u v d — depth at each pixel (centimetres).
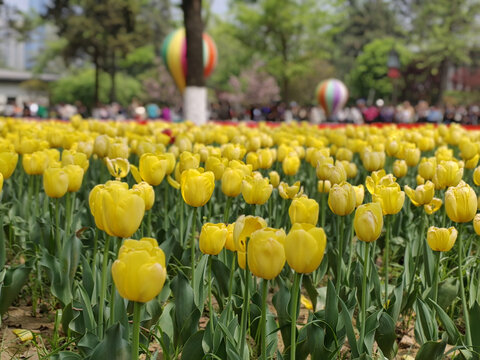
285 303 285
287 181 560
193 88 1603
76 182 341
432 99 7862
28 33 6606
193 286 291
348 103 8500
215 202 574
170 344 280
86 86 7450
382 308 301
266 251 197
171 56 2369
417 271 384
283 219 445
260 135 614
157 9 9088
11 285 330
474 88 7781
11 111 4359
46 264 338
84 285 309
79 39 5584
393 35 9406
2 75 7112
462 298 288
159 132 674
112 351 218
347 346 324
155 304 314
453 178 342
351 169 453
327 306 265
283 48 5019
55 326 308
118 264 181
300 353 267
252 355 294
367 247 259
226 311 268
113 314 249
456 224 422
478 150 530
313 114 3319
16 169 602
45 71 9781
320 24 4959
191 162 348
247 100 6594
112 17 5569
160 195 534
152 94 7225
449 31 6938
